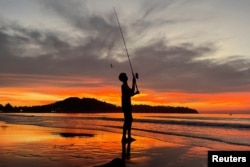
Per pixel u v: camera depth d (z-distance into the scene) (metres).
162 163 6.07
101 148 7.87
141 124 19.59
